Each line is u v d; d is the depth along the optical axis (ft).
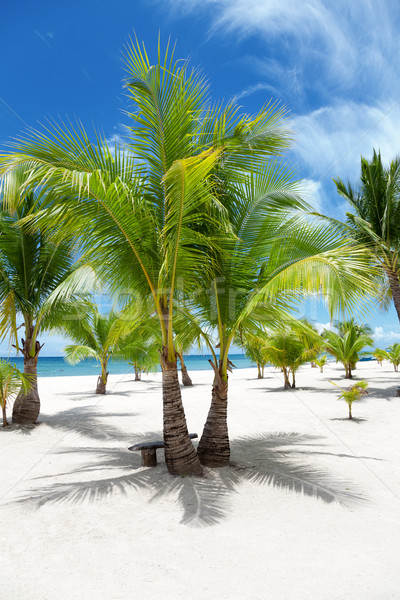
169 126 15.19
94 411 36.01
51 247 28.22
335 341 63.82
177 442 16.47
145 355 54.70
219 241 16.72
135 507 13.28
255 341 21.20
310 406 36.83
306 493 14.47
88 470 17.67
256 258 17.85
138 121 15.29
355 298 13.08
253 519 12.21
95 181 13.50
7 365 27.43
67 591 8.39
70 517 12.52
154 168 16.46
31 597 8.16
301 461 18.67
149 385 65.00
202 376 81.20
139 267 16.57
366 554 9.91
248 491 14.71
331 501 13.69
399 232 42.73
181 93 15.15
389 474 16.67
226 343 18.04
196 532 11.34
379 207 44.50
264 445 21.94
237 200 18.24
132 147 16.05
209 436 17.98
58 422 30.09
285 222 17.69
